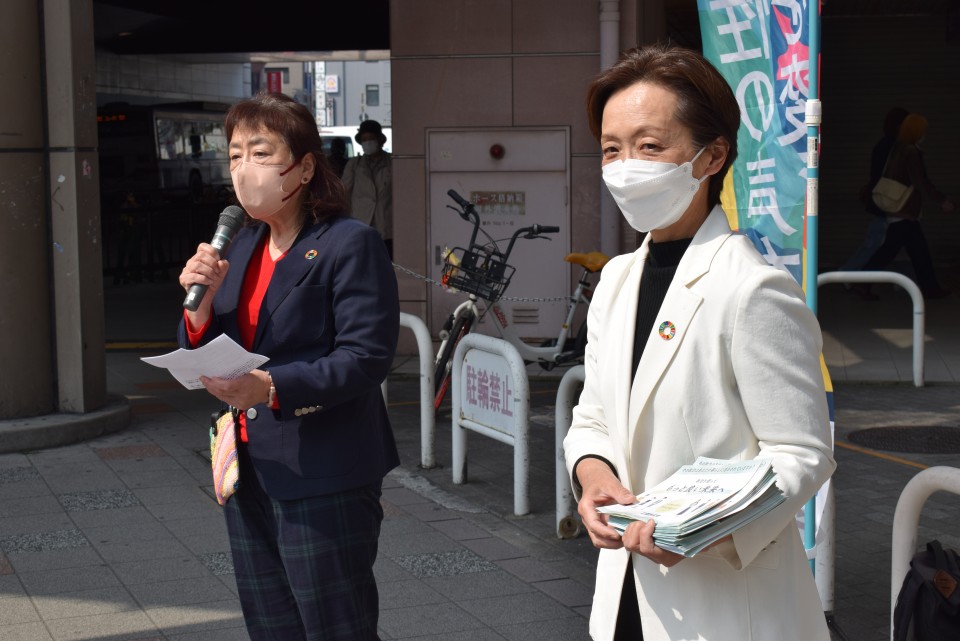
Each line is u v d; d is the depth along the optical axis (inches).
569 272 401.4
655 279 88.0
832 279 350.9
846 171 701.9
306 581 111.8
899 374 370.0
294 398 106.3
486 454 277.1
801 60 145.1
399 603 179.5
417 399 344.8
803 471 79.0
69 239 281.6
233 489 112.2
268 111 112.3
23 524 217.6
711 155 85.8
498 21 395.2
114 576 190.1
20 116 272.4
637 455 84.8
